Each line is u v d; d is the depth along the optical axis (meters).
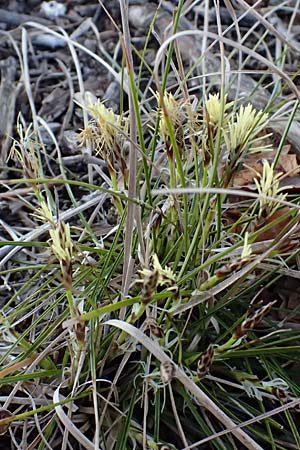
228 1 0.24
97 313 0.21
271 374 0.24
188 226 0.25
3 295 0.29
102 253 0.26
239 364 0.25
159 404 0.23
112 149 0.23
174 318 0.25
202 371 0.22
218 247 0.26
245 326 0.22
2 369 0.24
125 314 0.24
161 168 0.27
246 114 0.22
